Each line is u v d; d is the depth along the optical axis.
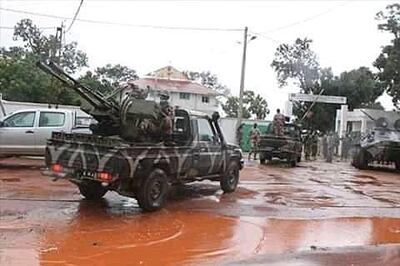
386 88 35.53
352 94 42.34
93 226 8.13
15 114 14.80
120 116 9.53
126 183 9.03
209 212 9.73
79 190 10.62
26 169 14.59
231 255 6.88
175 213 9.46
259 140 21.62
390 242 8.03
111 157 8.54
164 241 7.45
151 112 9.67
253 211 10.05
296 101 36.88
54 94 31.81
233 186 12.35
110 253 6.70
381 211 10.89
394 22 33.41
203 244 7.38
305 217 9.73
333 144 26.98
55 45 35.75
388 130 23.27
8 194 10.42
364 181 16.92
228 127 30.92
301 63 45.38
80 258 6.41
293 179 16.22
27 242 6.98
